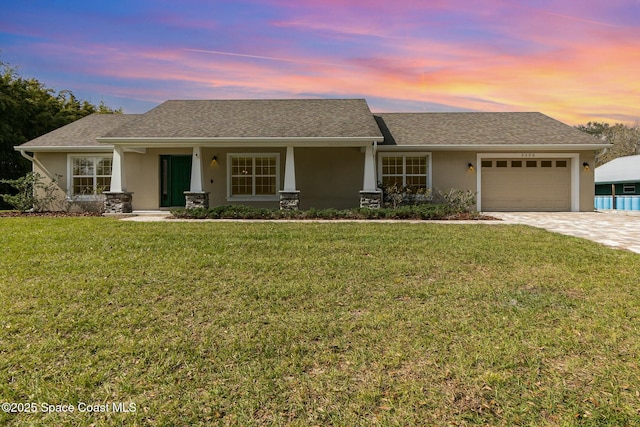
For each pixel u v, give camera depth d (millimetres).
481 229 8828
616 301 3920
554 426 2053
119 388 2428
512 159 14727
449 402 2270
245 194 14445
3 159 20172
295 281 4562
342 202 14352
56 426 2094
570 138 14383
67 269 4961
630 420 2096
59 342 2996
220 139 12414
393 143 14172
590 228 9492
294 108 15305
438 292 4195
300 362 2730
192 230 8406
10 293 4055
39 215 12875
